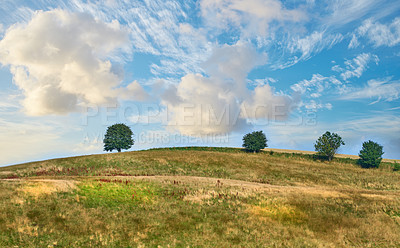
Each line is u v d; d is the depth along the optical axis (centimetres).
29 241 1245
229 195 2527
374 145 7538
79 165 5353
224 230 1691
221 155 6975
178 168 5447
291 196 2506
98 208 1808
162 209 1991
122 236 1467
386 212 2194
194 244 1469
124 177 3131
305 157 8850
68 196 1928
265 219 1911
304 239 1622
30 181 2217
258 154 9481
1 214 1443
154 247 1396
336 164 7762
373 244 1625
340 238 1673
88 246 1309
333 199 2492
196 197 2400
